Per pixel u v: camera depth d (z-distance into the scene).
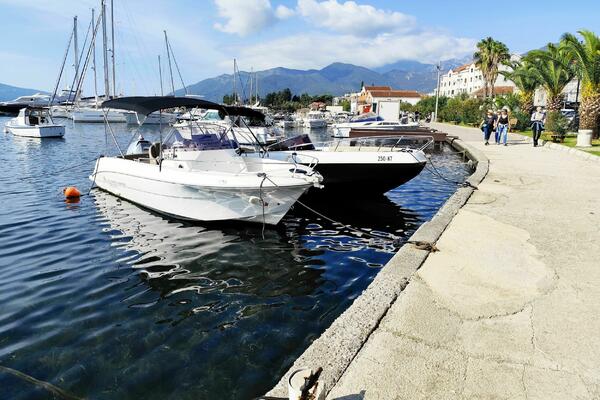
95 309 5.74
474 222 7.29
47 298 6.04
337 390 3.08
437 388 3.09
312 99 127.00
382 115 34.75
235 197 8.95
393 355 3.48
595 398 2.98
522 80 31.58
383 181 11.85
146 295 6.18
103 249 8.13
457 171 17.41
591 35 20.00
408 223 10.08
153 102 9.39
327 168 11.64
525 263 5.44
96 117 51.75
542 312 4.16
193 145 10.30
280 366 4.43
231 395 3.98
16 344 4.85
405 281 4.84
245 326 5.29
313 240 8.77
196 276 6.90
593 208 8.29
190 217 9.75
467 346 3.60
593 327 3.88
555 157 16.30
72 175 16.80
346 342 3.65
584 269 5.24
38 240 8.64
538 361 3.39
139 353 4.68
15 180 15.56
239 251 8.07
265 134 18.64
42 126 34.44
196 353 4.68
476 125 41.19
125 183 11.27
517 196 9.38
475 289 4.68
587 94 20.98
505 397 2.99
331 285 6.57
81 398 3.95
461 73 105.69
